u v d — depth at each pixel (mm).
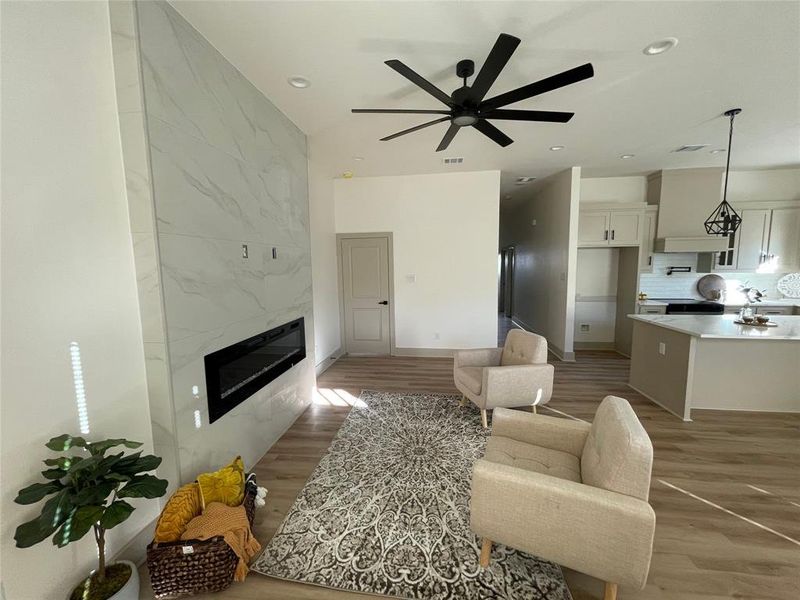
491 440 1958
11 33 1164
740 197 4988
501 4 1677
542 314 5906
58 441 1191
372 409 3355
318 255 4496
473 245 4910
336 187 5148
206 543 1435
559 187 5012
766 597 1436
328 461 2475
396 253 5125
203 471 1928
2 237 1135
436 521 1875
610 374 4359
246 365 2369
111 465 1257
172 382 1700
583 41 1970
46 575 1267
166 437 1719
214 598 1464
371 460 2479
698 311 4898
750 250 4887
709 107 2812
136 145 1549
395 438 2789
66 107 1334
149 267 1614
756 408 3158
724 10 1722
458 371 3373
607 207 4930
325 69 2230
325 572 1576
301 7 1674
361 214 5129
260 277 2545
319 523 1874
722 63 2186
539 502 1367
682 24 1824
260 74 2289
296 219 3156
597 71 2273
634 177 5211
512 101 1933
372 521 1881
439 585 1506
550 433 1926
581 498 1300
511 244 8359
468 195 4844
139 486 1254
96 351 1449
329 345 4918
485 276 4930
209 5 1657
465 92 1895
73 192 1360
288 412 3000
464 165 4465
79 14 1380
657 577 1532
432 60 2139
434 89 1868
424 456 2523
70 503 1113
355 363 4941
